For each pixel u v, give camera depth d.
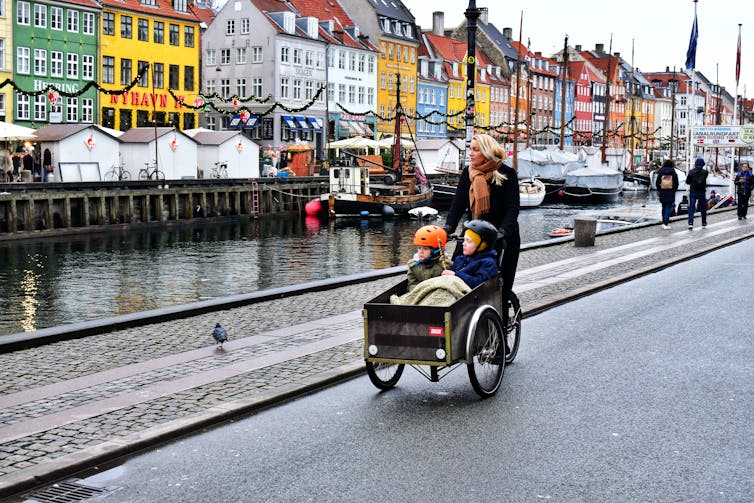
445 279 8.02
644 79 172.50
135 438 6.79
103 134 48.28
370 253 37.06
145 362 9.54
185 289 26.62
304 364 9.35
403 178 59.47
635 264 18.06
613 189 73.19
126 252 36.72
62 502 5.71
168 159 51.59
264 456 6.55
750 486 5.89
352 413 7.68
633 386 8.49
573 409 7.73
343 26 91.56
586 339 10.73
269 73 78.25
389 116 96.44
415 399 8.12
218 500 5.71
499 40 125.50
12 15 59.19
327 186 60.12
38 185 41.41
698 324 11.61
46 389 8.39
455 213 9.11
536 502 5.61
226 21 80.62
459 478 6.05
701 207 27.66
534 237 42.88
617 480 6.00
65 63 62.97
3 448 6.63
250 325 11.80
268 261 34.03
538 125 130.50
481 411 7.70
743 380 8.70
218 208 52.00
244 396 8.03
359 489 5.86
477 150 8.91
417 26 102.50
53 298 24.98
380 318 7.91
